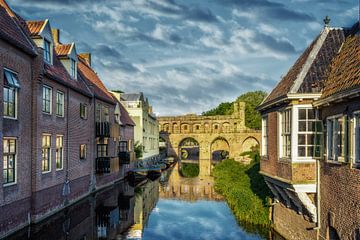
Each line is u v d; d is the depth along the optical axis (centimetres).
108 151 3120
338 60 1292
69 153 2236
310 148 1248
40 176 1775
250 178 3119
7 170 1503
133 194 3017
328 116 1159
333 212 1115
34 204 1709
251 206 2034
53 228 1720
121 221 2020
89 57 3697
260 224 1869
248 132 7869
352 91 955
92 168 2716
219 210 2403
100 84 3384
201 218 2167
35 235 1570
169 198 2917
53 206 1956
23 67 1638
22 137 1619
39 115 1769
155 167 4716
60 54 2339
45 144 1888
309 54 1372
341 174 1062
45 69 1888
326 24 1454
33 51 1694
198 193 3173
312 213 1242
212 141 8131
